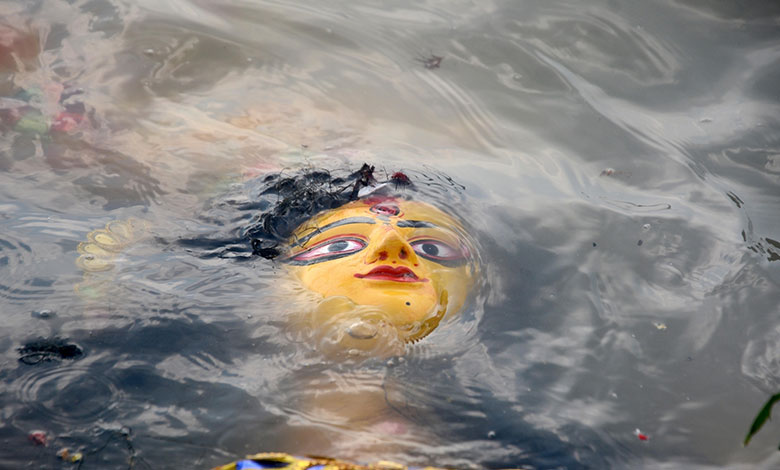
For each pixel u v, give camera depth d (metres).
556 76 14.80
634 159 12.72
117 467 6.75
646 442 7.57
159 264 9.47
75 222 10.10
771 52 15.21
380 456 7.10
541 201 11.58
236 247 9.94
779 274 10.13
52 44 14.30
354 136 12.99
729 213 11.40
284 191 11.03
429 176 11.87
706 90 14.40
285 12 16.17
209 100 13.56
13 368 7.65
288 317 8.72
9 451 6.76
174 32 15.10
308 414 7.52
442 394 7.91
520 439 7.44
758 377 8.48
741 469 7.32
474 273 9.78
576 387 8.19
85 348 8.00
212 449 7.04
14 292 8.67
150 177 11.30
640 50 15.41
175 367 7.91
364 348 8.34
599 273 10.06
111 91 13.35
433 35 15.88
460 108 13.98
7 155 11.38
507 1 17.00
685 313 9.41
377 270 9.16
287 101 13.79
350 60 15.05
